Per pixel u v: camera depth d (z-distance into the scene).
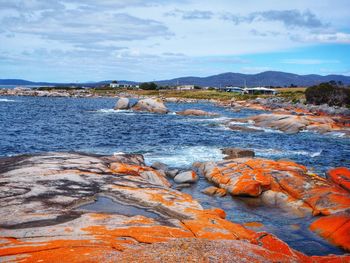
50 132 48.88
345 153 37.56
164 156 33.44
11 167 19.84
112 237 11.04
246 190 21.08
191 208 15.00
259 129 54.75
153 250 9.73
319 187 20.08
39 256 9.38
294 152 37.47
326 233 15.65
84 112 84.94
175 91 193.00
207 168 26.28
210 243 10.52
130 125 59.44
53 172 19.00
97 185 17.48
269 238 12.36
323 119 61.19
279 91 171.38
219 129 55.31
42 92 177.12
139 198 15.91
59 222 12.39
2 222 12.23
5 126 53.28
